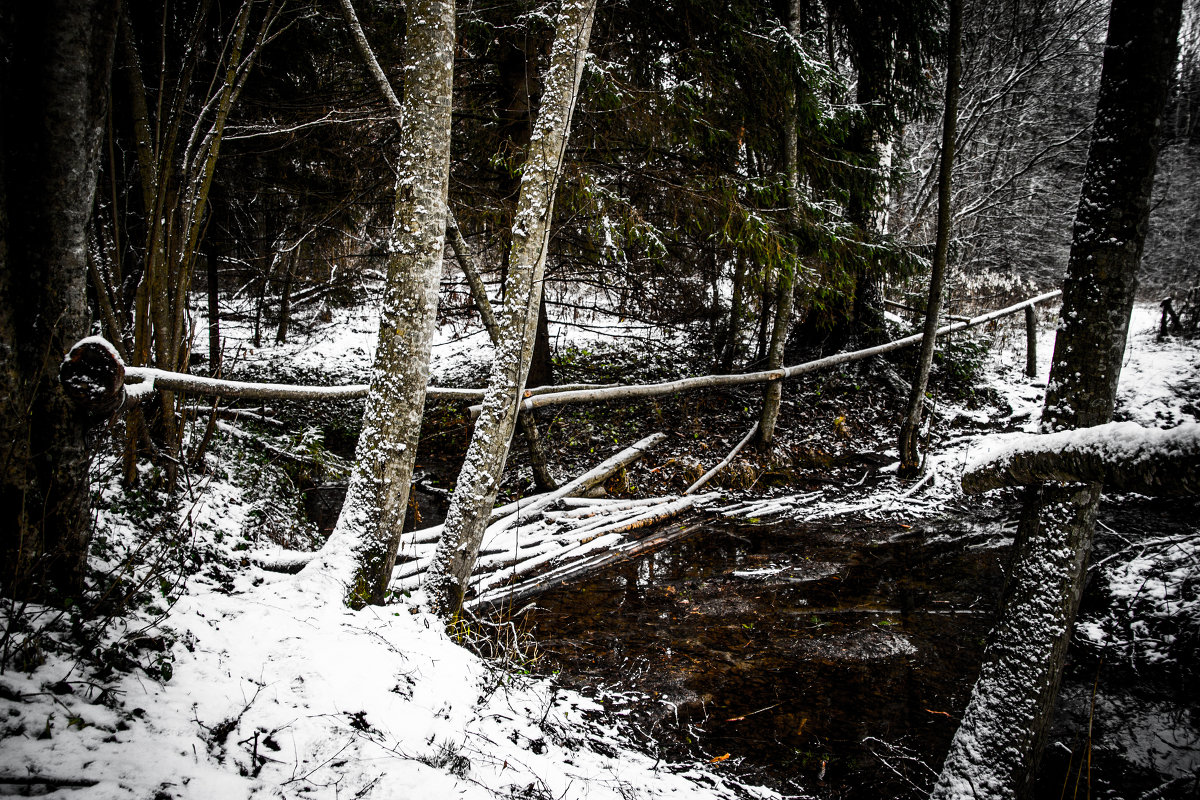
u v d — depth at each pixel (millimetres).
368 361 13812
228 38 4438
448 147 3590
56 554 2297
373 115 6172
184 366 4312
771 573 5719
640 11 7137
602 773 2707
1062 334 2645
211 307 8328
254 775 1911
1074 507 2494
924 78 9852
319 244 8883
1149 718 3334
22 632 2021
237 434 6191
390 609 3539
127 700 2006
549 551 5867
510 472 8078
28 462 2215
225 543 3953
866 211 9734
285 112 6859
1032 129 17188
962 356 11227
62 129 2121
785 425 9445
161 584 2863
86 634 2221
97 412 2330
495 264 9602
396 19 6621
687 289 9555
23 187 2109
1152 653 3738
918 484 8016
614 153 7707
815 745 3367
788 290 8016
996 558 5992
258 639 2732
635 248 7582
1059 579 2533
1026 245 20516
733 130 7809
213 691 2260
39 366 2221
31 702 1798
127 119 5293
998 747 2553
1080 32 14438
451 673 3062
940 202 7809
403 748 2301
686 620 4809
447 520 4043
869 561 6004
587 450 8688
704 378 7816
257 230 9180
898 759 3266
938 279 7984
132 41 4109
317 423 9562
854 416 9773
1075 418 2557
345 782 1993
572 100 4203
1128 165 2420
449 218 5676
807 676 4043
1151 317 15695
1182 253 19016
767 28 7367
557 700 3488
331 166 7832
